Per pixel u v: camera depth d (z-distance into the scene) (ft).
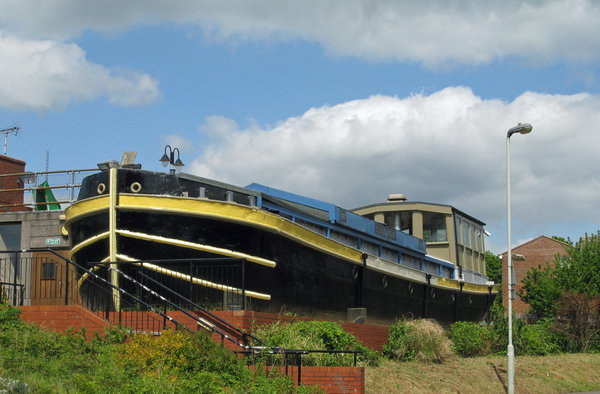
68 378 36.91
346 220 71.46
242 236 55.52
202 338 42.16
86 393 34.19
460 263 104.42
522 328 92.07
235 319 47.37
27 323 45.85
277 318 51.70
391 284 79.30
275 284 58.29
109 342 43.52
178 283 53.98
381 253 79.25
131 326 46.34
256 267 56.24
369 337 65.57
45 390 33.65
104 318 48.19
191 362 40.65
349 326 61.67
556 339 102.37
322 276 64.80
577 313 103.45
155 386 35.83
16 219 76.48
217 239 54.70
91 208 54.85
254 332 48.06
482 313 112.37
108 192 54.49
